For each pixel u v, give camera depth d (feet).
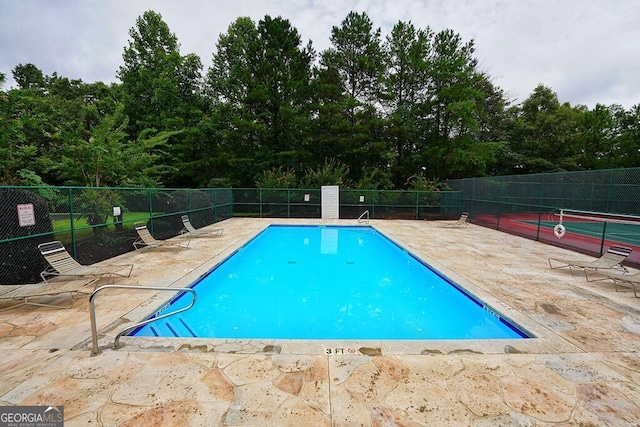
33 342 10.11
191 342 10.27
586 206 32.50
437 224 45.32
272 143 65.57
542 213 34.60
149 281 17.06
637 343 10.53
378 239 36.50
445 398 7.55
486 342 10.53
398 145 69.31
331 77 62.18
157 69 73.41
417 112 64.13
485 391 7.84
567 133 80.43
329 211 51.57
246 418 6.77
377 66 63.87
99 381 8.02
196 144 65.31
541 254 24.91
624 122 79.41
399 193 51.57
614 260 17.93
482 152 65.00
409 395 7.66
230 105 65.46
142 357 9.26
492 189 41.50
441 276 19.30
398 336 13.28
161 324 13.61
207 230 35.35
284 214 52.03
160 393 7.57
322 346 10.10
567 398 7.61
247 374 8.46
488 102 83.46
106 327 11.34
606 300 14.65
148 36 76.18
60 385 7.82
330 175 56.39
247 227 40.55
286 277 21.83
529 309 13.48
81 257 20.20
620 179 28.09
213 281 20.29
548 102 86.53
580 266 18.01
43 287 13.98
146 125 67.31
